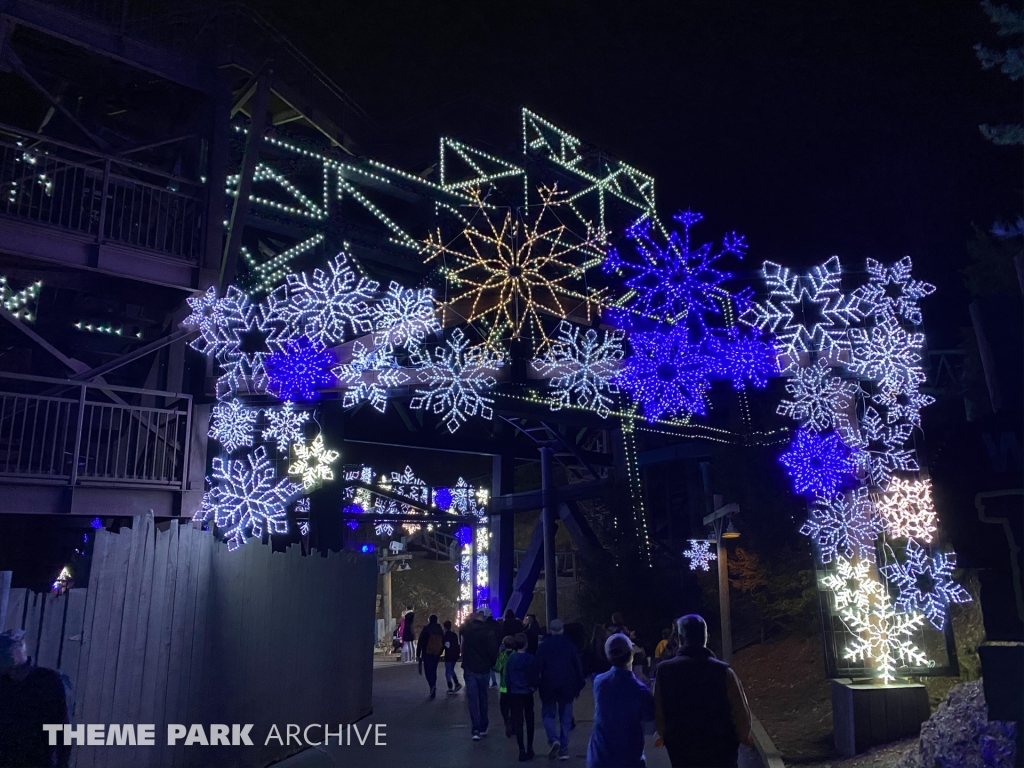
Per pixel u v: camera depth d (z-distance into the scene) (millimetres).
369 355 14586
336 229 18891
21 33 12500
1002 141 9648
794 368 12609
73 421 13531
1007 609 4695
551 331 21047
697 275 16906
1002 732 6188
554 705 9625
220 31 13914
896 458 11062
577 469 33531
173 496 12273
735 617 23297
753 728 10391
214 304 12953
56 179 12930
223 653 8109
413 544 42531
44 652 5715
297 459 18688
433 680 16875
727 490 20062
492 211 22328
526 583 27469
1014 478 4570
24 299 13180
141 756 6594
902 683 10008
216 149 13578
